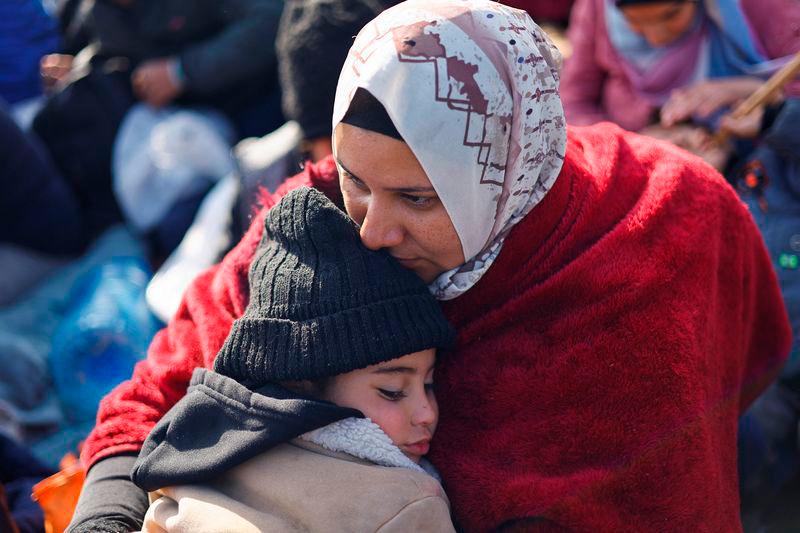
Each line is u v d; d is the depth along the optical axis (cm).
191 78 352
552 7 338
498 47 130
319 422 131
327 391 138
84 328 307
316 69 223
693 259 154
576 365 146
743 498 214
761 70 243
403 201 132
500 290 150
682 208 156
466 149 129
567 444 145
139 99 367
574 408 146
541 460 145
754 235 173
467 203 133
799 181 232
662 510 147
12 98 419
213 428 138
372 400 137
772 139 230
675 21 252
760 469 210
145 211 344
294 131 255
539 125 136
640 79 266
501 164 134
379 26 131
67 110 366
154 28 367
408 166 128
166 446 140
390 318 133
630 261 150
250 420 134
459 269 143
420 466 146
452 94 127
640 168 160
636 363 147
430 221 133
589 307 148
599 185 155
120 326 309
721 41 253
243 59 351
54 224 353
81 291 335
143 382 171
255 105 364
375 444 134
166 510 140
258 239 164
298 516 131
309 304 134
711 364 157
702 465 149
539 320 149
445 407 151
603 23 275
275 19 355
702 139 241
